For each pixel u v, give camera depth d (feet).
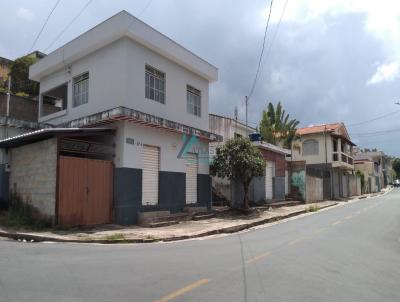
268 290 21.16
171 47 62.08
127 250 33.99
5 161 56.03
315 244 38.17
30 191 50.57
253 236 45.24
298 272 25.68
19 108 74.33
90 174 49.93
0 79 108.17
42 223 46.16
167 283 22.03
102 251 32.96
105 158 54.39
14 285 20.85
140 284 21.67
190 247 36.32
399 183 317.01
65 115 63.62
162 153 59.72
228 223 56.80
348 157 161.27
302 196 106.01
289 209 82.84
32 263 26.61
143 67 57.72
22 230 44.06
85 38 59.11
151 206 56.90
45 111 73.31
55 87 67.10
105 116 51.78
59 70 66.08
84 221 48.62
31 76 70.54
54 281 21.85
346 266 28.12
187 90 68.39
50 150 47.91
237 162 67.31
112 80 55.93
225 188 79.10
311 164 152.56
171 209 60.85
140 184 55.11
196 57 68.18
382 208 89.25
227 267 26.71
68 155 51.98
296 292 20.93
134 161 54.29
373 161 234.99
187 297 19.44
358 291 21.57
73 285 21.15
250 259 29.84
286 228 53.57
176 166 62.64
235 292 20.59
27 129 61.16
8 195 55.26
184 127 62.03
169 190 60.75
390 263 29.71
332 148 150.71
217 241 41.22
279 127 132.05
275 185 95.25
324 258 30.86
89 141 53.42
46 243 37.63
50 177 47.21
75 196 47.88
